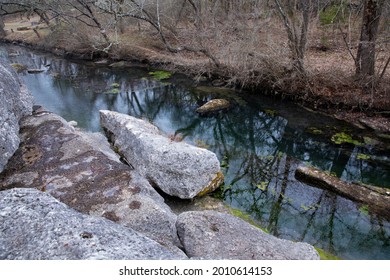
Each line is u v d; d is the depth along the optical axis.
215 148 9.83
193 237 4.12
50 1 19.98
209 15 15.52
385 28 11.00
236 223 4.54
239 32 12.84
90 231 3.13
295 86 11.73
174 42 18.25
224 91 13.88
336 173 8.00
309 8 10.98
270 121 11.22
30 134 6.79
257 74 12.82
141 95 14.64
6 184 5.34
